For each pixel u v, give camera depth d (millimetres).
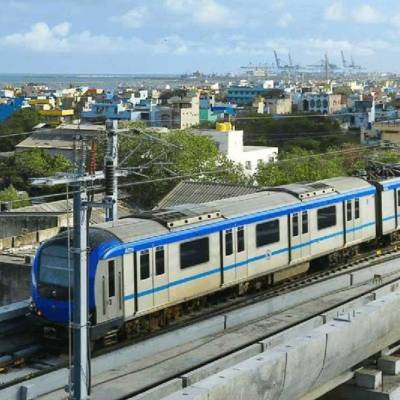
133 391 15391
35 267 20094
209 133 78312
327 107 174500
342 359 18969
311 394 18828
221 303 24469
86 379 12492
